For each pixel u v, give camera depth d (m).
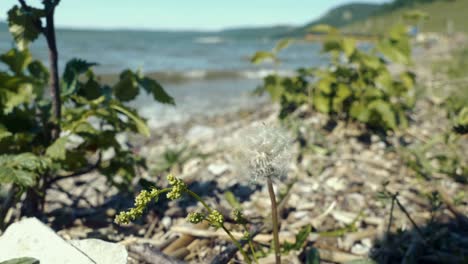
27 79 0.67
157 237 0.64
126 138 1.09
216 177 0.89
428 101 1.62
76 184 0.88
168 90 3.26
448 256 0.54
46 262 0.43
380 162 0.96
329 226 0.67
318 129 1.17
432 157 0.93
